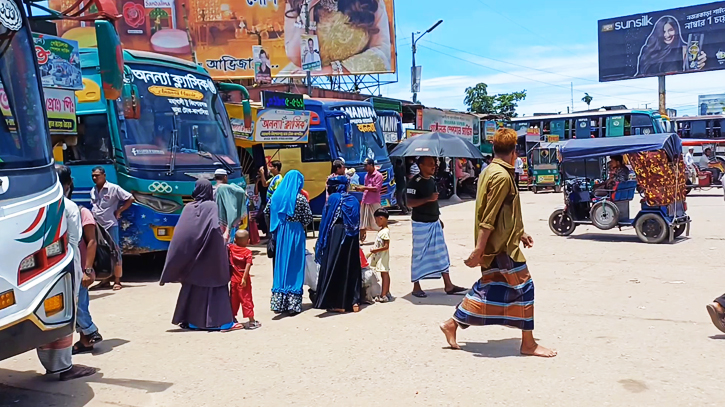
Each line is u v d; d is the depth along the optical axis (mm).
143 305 8414
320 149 16344
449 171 26578
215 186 10336
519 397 4809
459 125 28141
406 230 16125
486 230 5508
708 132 38500
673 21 41562
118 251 6508
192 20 26156
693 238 13023
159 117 10164
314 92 24938
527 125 35000
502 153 5605
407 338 6520
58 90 8531
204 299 7086
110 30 5965
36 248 4457
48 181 4801
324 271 7793
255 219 13453
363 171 16984
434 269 8438
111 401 5023
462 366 5570
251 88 24203
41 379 5570
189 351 6312
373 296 8203
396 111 22812
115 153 9539
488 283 5836
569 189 13977
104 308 8258
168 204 9844
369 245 13594
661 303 7664
